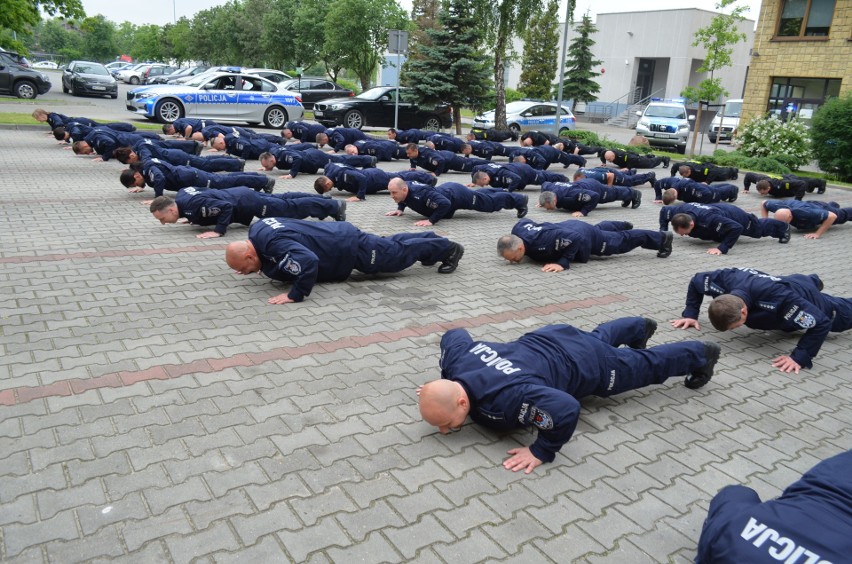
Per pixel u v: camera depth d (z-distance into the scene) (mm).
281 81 26453
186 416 3943
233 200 8016
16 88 25047
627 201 12227
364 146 15398
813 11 22797
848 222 12172
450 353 3971
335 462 3578
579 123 42312
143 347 4855
